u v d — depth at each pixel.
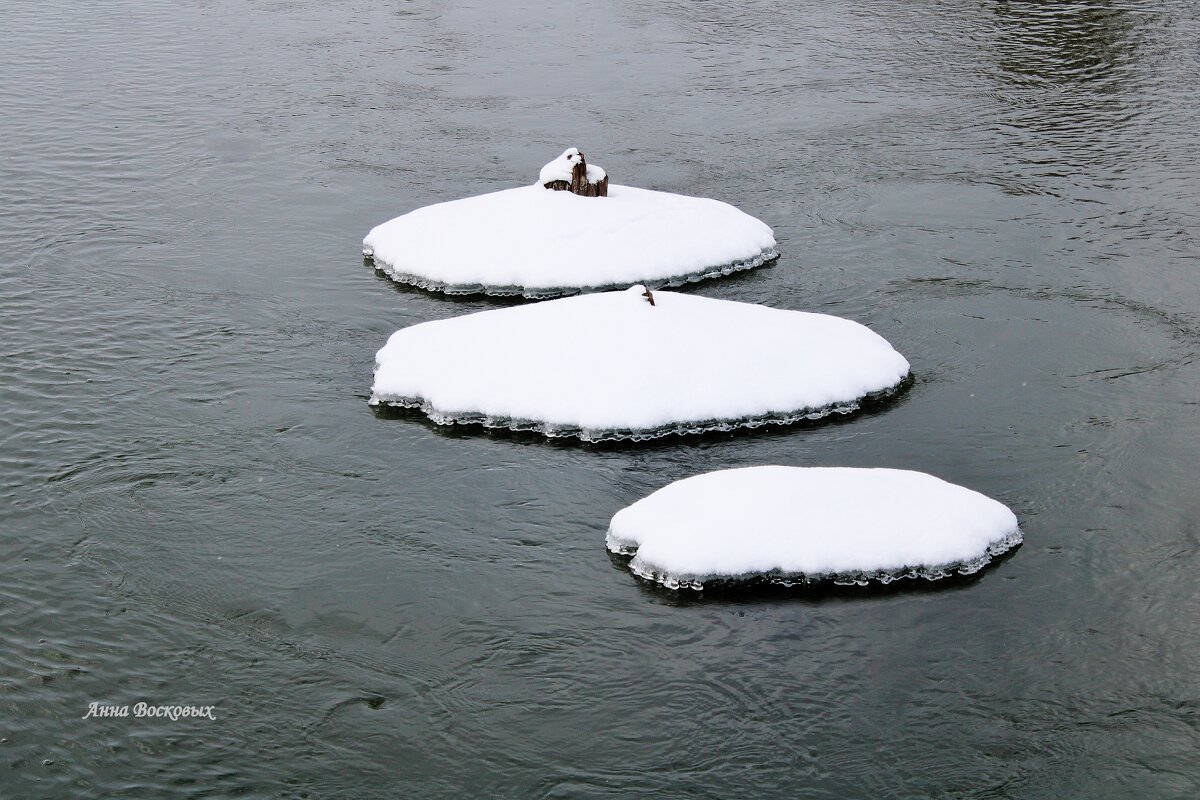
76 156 25.42
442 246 20.20
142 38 33.88
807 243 21.64
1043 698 11.46
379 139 26.84
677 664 11.92
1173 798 10.37
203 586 13.05
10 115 27.61
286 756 10.91
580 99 29.48
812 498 13.38
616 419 15.45
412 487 14.70
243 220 22.61
